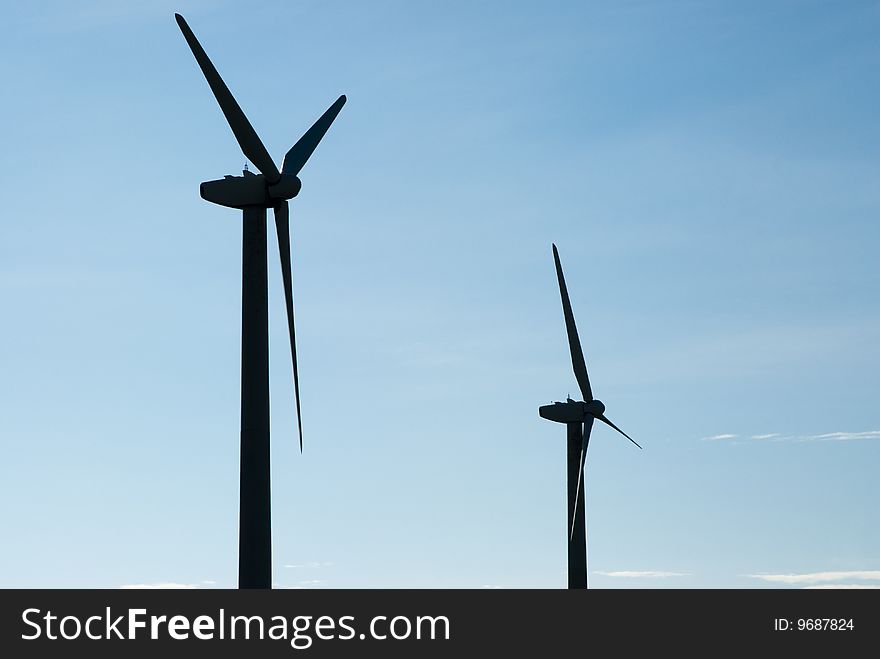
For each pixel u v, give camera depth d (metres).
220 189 82.31
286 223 84.81
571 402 139.00
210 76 80.06
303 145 89.56
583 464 137.62
